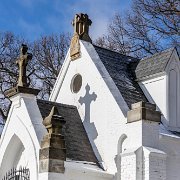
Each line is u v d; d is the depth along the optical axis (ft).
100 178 50.24
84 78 59.16
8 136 54.70
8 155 55.67
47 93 113.70
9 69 110.83
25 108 51.57
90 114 56.65
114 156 51.39
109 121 53.36
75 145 53.21
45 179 44.50
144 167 46.98
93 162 52.49
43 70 117.70
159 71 56.24
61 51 122.01
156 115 49.19
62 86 63.41
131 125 49.47
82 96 58.85
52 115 46.19
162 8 82.53
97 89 56.49
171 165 50.44
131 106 50.78
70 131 54.85
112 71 58.29
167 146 50.44
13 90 53.42
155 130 48.93
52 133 45.65
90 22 63.10
